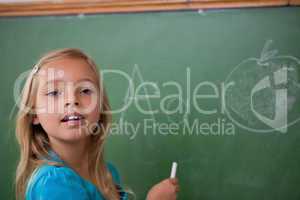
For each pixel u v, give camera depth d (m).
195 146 1.53
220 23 1.51
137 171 1.56
